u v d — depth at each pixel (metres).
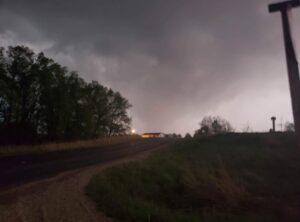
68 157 23.16
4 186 11.94
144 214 8.64
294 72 5.43
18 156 22.83
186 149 27.55
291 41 5.51
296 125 5.34
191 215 8.95
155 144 39.81
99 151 29.20
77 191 11.49
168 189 12.91
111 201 9.92
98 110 55.00
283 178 14.04
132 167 17.08
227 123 54.88
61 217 8.24
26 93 36.62
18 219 7.89
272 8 5.74
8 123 36.03
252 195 11.47
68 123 43.47
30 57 35.75
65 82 40.81
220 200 10.84
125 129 62.38
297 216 8.67
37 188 11.78
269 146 22.86
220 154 21.48
